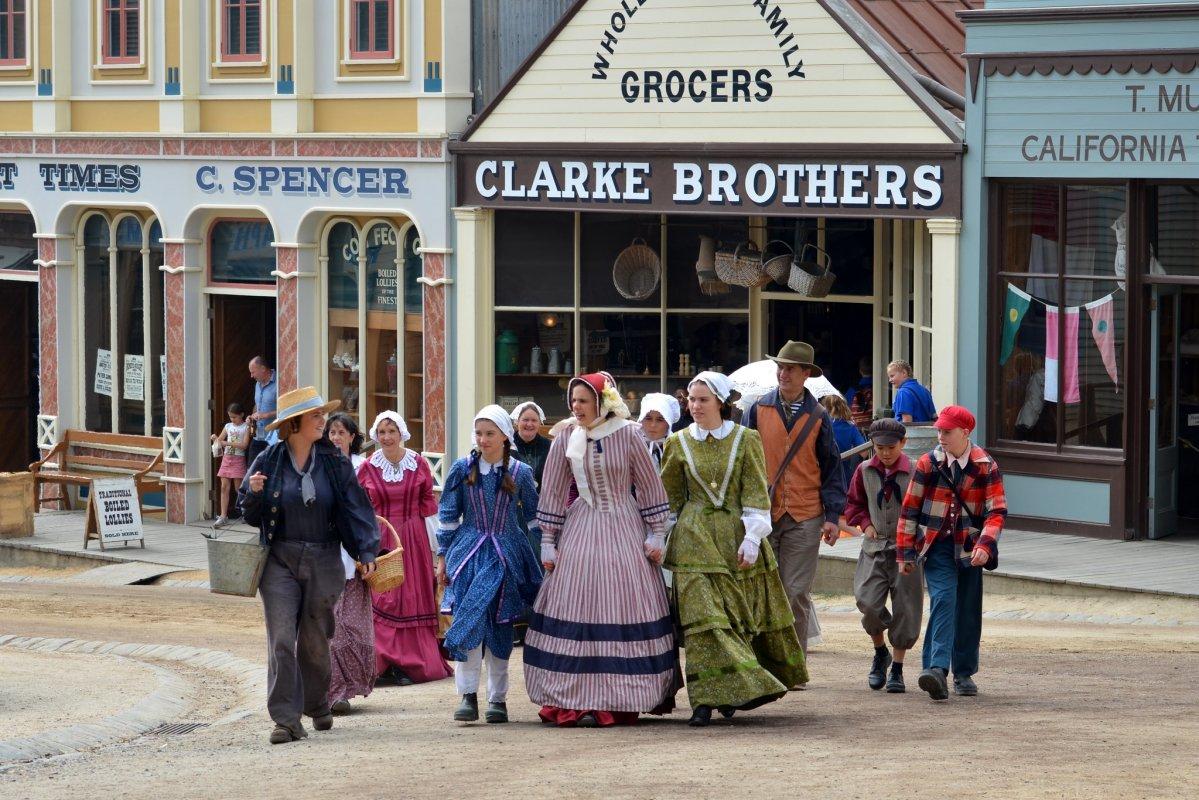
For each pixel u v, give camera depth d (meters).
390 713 15.49
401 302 29.53
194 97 31.61
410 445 29.70
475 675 14.42
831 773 11.01
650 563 13.69
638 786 10.67
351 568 15.70
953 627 14.68
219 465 32.41
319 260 30.45
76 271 33.91
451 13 28.61
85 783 11.88
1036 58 23.52
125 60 32.44
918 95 24.47
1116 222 23.59
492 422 14.29
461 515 14.43
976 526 14.67
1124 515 23.58
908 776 10.84
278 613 13.52
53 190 33.53
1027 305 24.20
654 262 28.39
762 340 28.34
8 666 18.16
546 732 13.45
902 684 15.49
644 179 26.75
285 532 13.48
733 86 25.86
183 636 20.81
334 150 29.69
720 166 26.08
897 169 24.67
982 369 24.33
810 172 25.38
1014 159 23.86
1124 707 14.14
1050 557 22.48
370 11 29.53
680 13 26.14
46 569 29.31
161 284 32.72
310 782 11.43
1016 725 13.20
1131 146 23.11
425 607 17.84
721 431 13.78
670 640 13.77
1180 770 11.02
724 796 10.24
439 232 28.64
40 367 34.22
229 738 14.02
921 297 25.89
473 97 28.91
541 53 27.38
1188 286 23.88
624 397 28.67
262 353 32.84
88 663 18.44
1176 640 18.23
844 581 22.62
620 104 26.83
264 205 30.72
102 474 33.47
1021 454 24.25
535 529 16.22
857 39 24.81
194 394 32.12
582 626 13.62
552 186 27.50
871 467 15.51
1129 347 23.47
